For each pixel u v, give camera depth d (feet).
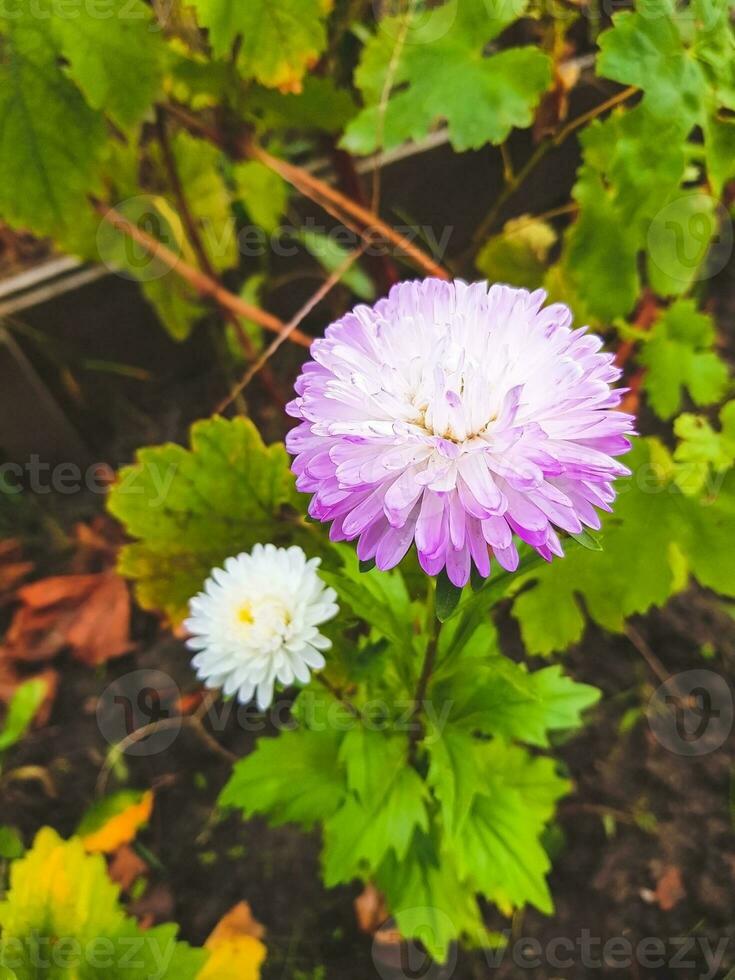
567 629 0.93
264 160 0.98
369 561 0.56
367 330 0.59
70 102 0.79
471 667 0.79
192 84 0.85
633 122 0.75
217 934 0.99
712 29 0.74
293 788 0.87
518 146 1.23
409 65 0.84
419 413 0.56
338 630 0.77
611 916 1.01
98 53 0.76
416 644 0.82
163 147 0.98
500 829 0.82
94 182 0.85
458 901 0.91
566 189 1.32
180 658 1.21
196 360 1.40
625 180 0.77
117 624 1.23
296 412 0.57
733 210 0.99
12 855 1.03
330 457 0.54
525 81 0.81
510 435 0.52
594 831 1.07
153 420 1.39
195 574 0.98
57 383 1.31
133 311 1.28
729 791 1.07
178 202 1.03
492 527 0.52
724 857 1.03
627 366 1.25
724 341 1.38
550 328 0.58
